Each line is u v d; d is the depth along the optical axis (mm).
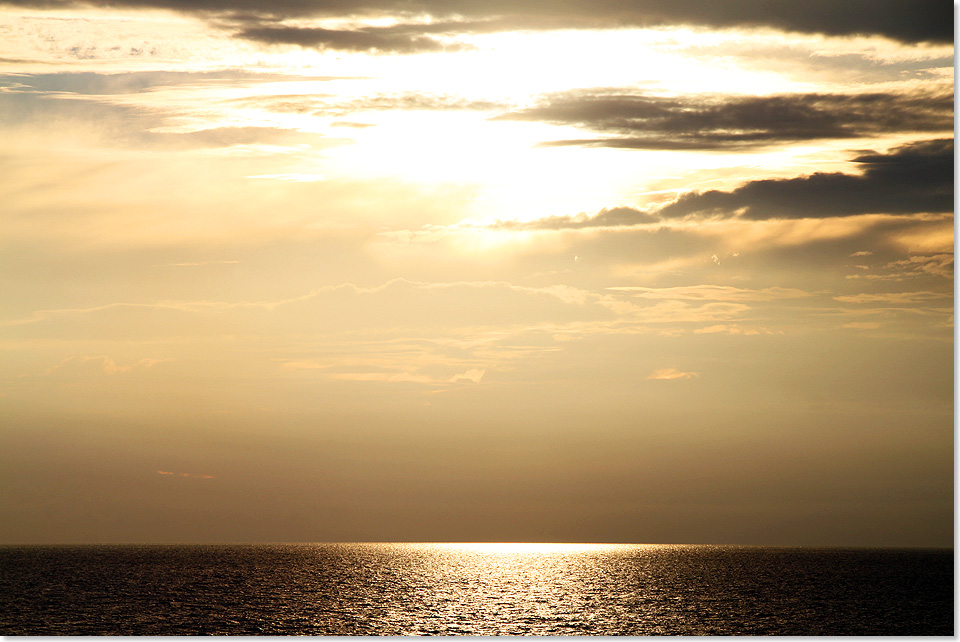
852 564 90938
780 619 43406
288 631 40938
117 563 92500
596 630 40812
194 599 54406
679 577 73312
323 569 86250
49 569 81250
